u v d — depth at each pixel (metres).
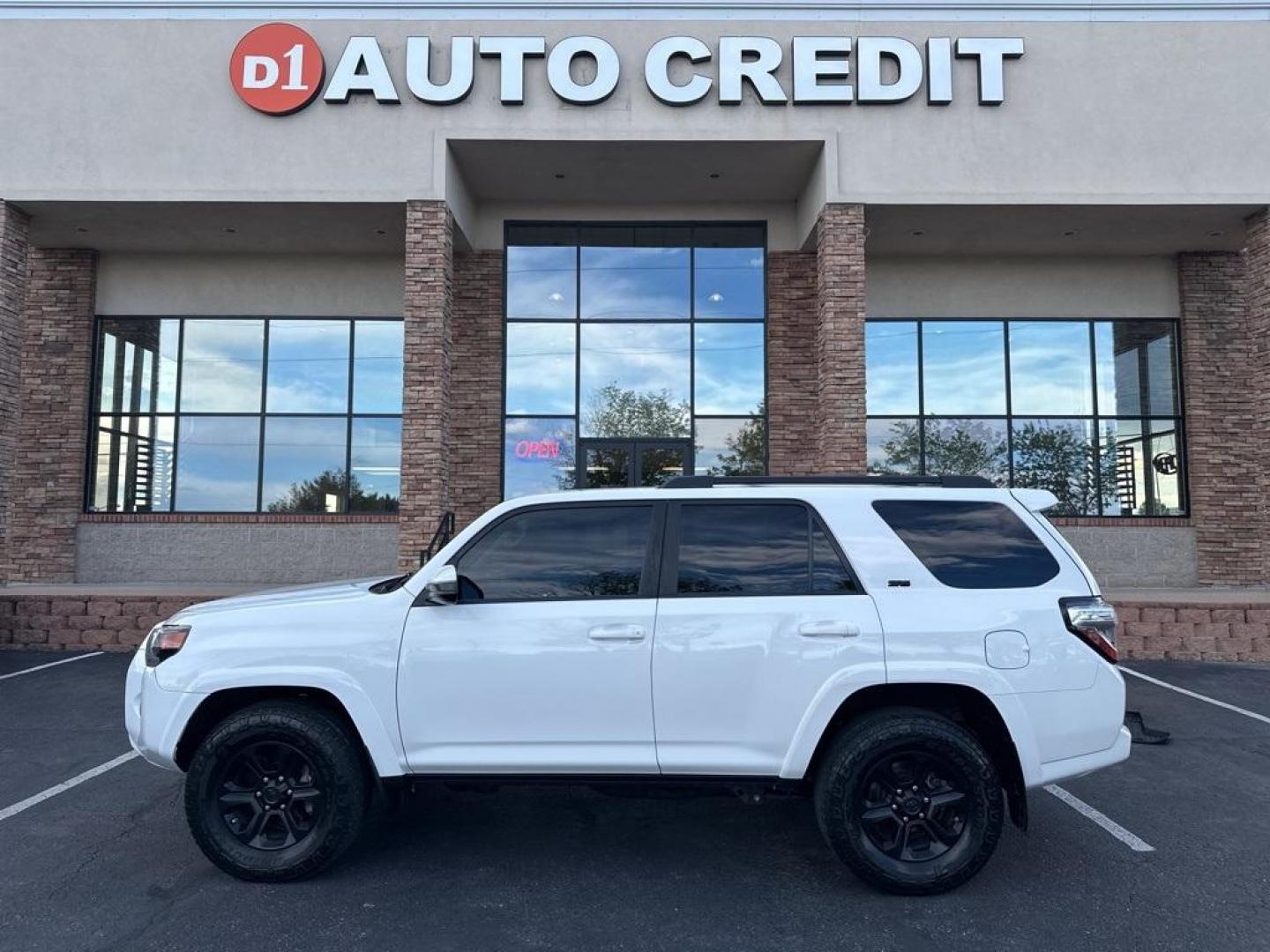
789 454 13.84
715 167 12.91
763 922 3.76
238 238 13.79
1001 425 14.73
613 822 4.98
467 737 4.07
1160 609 10.37
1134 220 12.88
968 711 4.25
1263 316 12.24
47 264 14.35
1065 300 14.78
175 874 4.22
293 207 12.28
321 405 14.65
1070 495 14.67
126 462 14.50
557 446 14.04
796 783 4.09
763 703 4.00
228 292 14.65
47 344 14.24
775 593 4.14
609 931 3.67
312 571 14.11
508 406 14.05
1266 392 12.16
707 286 14.23
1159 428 14.71
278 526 14.17
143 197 12.00
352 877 4.19
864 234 12.57
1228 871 4.31
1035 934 3.65
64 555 13.98
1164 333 14.81
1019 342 14.80
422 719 4.07
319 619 4.16
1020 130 12.16
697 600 4.12
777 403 13.91
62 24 12.09
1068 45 12.22
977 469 14.70
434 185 11.99
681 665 4.04
